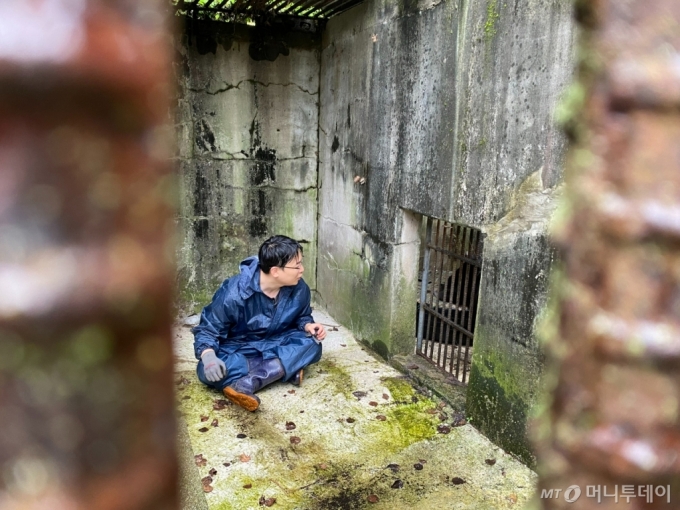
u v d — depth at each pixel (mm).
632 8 296
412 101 2703
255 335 3002
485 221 2275
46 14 197
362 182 3318
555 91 1855
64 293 207
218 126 3766
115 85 206
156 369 245
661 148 288
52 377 219
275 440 2402
